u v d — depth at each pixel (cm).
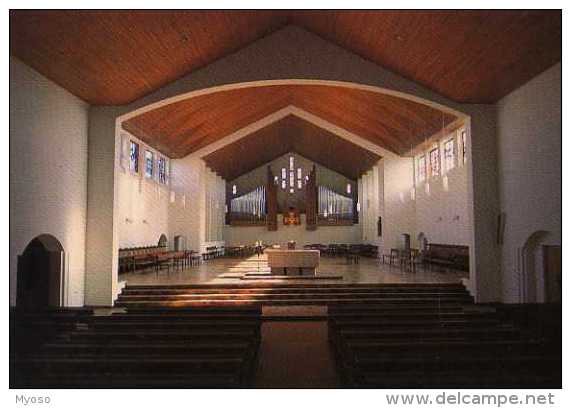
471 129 1106
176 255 1686
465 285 1173
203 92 1126
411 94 1107
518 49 830
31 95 842
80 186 1051
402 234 1927
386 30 944
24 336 648
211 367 464
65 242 976
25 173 820
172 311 755
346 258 2167
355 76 1110
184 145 1836
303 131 2211
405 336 582
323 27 1059
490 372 466
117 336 573
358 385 462
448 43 895
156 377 460
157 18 833
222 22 946
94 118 1098
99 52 863
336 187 2802
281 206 2780
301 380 600
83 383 444
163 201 1897
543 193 900
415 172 1928
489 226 1094
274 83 1126
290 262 1436
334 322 718
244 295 1167
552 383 427
